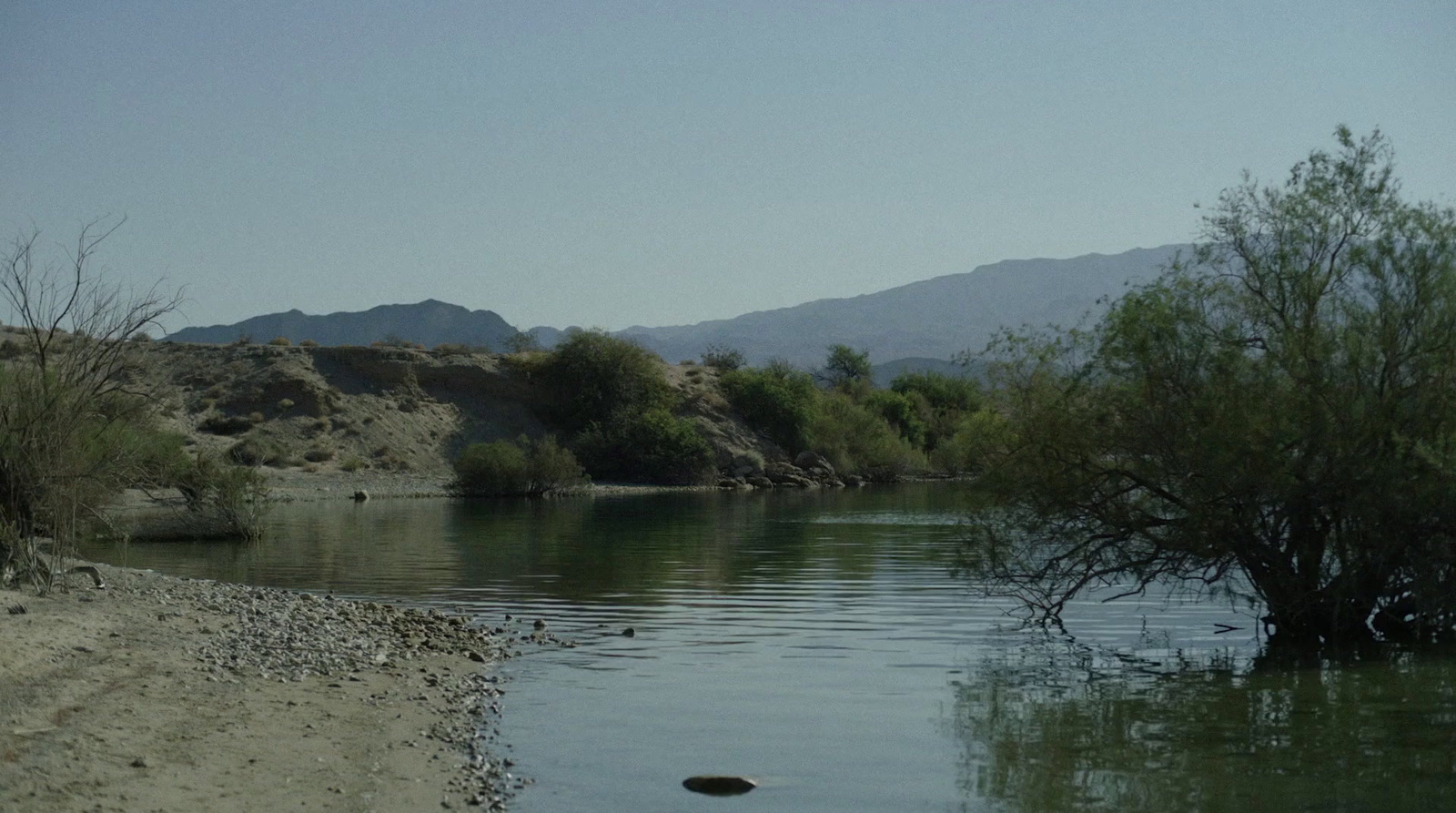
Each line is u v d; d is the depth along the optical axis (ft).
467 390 260.01
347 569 90.38
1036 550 65.46
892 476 284.20
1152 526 62.69
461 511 161.48
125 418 77.25
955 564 67.62
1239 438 57.93
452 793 33.76
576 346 265.75
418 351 262.88
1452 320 58.59
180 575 84.43
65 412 63.10
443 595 76.59
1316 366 59.36
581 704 45.83
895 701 47.19
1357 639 61.31
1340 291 61.26
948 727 43.14
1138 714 45.34
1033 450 63.21
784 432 281.95
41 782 30.76
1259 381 60.03
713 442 264.93
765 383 286.05
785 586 81.15
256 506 116.26
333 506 168.45
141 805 30.19
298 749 36.88
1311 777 37.11
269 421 229.25
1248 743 41.14
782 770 37.35
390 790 33.58
